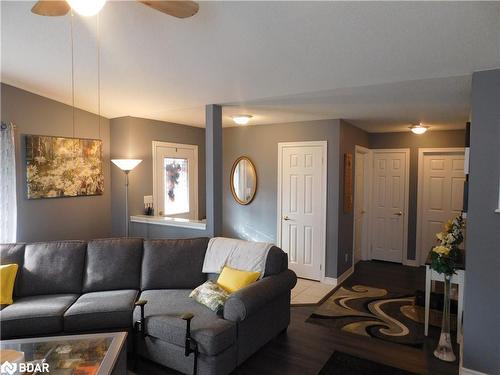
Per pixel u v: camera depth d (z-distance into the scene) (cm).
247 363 268
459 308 286
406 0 183
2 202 346
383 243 593
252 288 264
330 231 464
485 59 229
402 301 400
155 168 488
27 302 286
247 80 307
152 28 233
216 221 386
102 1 142
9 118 358
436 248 281
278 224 507
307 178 482
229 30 227
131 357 272
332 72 276
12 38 258
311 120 474
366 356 278
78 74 323
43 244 329
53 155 398
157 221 428
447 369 261
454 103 354
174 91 348
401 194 575
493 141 236
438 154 549
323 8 196
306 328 329
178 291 315
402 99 341
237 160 546
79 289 318
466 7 183
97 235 457
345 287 452
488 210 238
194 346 234
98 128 456
